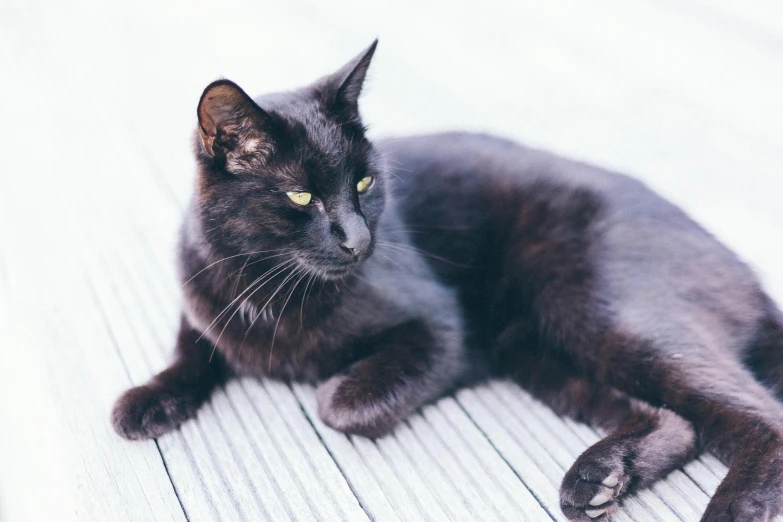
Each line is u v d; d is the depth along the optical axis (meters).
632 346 0.78
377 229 0.83
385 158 0.87
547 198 0.86
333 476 0.74
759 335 0.79
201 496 0.73
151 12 2.00
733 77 1.41
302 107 0.79
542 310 0.84
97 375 0.83
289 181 0.77
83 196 1.10
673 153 1.17
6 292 0.94
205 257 0.79
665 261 0.80
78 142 1.26
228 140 0.76
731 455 0.73
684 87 1.38
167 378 0.80
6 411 0.84
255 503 0.72
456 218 0.88
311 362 0.83
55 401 0.81
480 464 0.75
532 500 0.72
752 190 1.09
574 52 1.56
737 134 1.22
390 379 0.79
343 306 0.81
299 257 0.79
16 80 1.58
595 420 0.79
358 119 0.81
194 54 1.65
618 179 0.87
